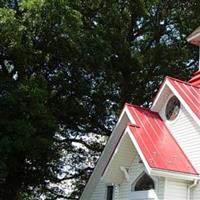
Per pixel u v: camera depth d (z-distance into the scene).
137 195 25.94
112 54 43.00
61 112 41.12
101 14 42.81
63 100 41.34
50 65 39.34
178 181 24.73
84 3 41.19
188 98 27.19
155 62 45.62
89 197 32.75
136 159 27.20
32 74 37.84
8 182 38.66
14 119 33.12
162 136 27.09
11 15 31.55
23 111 33.03
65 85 40.53
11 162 35.91
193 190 24.83
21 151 34.78
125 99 45.25
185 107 26.83
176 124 27.62
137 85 46.38
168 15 46.91
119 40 42.91
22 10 34.31
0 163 32.41
